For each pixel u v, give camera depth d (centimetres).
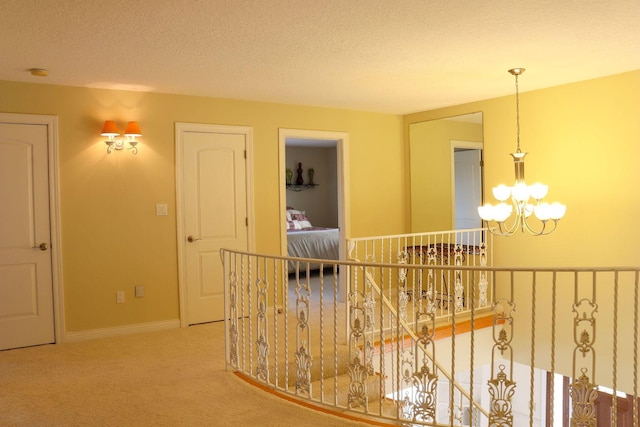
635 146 443
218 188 535
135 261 495
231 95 520
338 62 399
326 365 415
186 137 517
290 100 552
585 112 475
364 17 302
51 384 362
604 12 298
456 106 593
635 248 447
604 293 468
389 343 460
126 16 295
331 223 1049
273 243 567
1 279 442
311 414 313
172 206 511
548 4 286
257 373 360
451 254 582
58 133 459
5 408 322
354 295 349
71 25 308
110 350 440
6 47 349
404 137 661
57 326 461
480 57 391
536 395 590
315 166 1033
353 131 620
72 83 454
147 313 502
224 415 311
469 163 582
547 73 446
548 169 507
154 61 389
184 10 286
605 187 465
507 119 541
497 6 287
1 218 441
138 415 311
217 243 536
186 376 376
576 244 488
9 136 441
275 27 316
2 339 443
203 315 530
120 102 485
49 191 457
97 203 477
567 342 495
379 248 640
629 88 444
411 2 280
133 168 492
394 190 654
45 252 458
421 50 370
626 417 472
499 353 544
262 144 557
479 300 556
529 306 526
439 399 657
